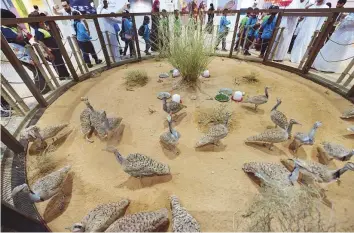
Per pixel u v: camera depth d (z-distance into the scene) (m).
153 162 2.41
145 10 9.34
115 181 2.52
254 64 6.71
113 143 3.13
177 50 4.58
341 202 2.20
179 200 2.26
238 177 2.53
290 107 4.03
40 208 2.21
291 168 2.64
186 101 4.27
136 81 5.19
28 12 7.79
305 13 5.21
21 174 2.57
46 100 4.31
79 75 5.76
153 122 3.62
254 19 7.43
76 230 1.66
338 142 3.08
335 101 4.26
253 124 3.52
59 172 2.29
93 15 5.42
